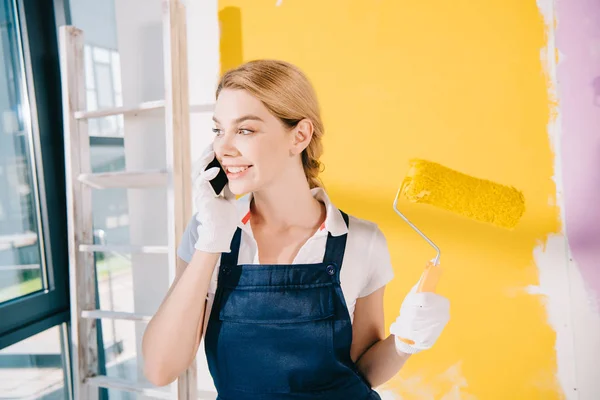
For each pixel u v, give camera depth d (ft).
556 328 4.79
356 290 3.18
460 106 4.94
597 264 4.66
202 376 5.61
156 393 4.85
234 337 2.90
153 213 5.83
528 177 4.82
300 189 3.11
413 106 5.05
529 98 4.79
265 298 2.90
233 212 2.92
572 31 4.67
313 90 3.15
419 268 5.10
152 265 5.84
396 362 3.04
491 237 4.96
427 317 2.66
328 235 3.10
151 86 5.76
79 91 5.42
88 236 5.44
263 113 2.78
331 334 2.91
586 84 4.65
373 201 5.18
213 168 2.84
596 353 4.67
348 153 5.23
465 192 2.56
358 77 5.16
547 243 4.80
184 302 2.78
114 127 8.82
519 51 4.80
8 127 7.25
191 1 5.56
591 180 4.66
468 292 5.02
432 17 4.98
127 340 8.81
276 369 2.87
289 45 5.32
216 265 3.10
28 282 8.37
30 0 5.72
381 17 5.10
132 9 5.82
